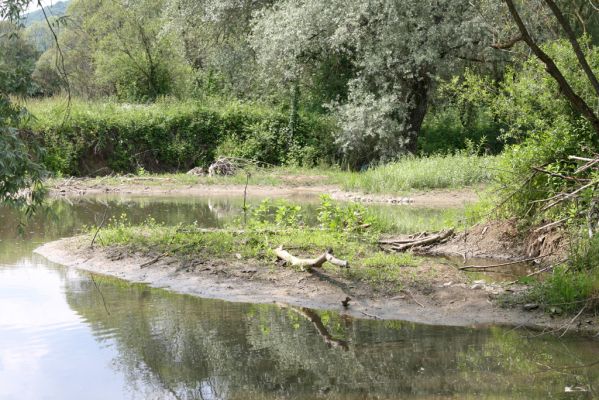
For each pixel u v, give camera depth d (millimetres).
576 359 7059
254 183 25688
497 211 12484
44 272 10969
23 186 8531
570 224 10672
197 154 30125
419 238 12680
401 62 28109
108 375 6586
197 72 38500
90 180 25891
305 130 31125
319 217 13383
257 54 31391
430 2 26984
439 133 34531
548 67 8398
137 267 10914
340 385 6387
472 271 10523
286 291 9594
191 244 11531
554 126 12500
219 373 6676
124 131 28938
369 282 9648
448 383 6418
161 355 7199
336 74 32250
